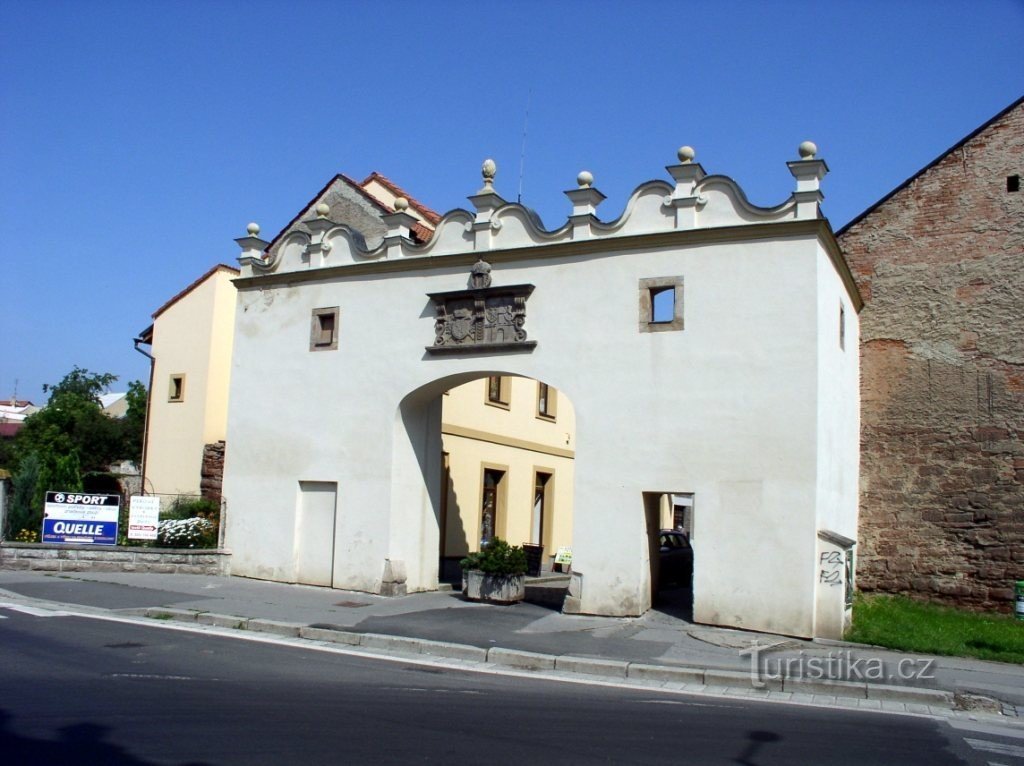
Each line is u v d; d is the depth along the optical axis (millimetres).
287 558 18422
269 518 18797
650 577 15797
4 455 37719
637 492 15234
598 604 15289
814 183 14617
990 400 17578
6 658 10094
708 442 14836
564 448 30062
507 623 14406
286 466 18734
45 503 18828
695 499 14789
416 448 18281
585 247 16078
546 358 16203
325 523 18281
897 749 8094
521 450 27297
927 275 18375
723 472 14664
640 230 15742
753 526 14367
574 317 16094
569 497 30297
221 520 19312
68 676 9344
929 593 17641
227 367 26234
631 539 15219
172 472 25906
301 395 18766
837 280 16281
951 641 13734
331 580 17938
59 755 6688
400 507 17703
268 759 6789
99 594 15609
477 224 17094
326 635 13000
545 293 16406
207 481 24812
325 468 18250
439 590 18625
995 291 17781
